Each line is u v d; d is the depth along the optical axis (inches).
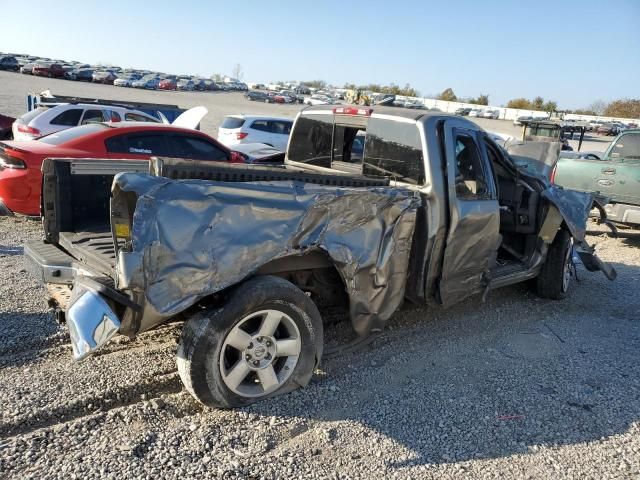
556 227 233.6
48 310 192.4
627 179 365.7
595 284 282.8
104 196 183.2
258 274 143.8
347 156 199.6
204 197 124.6
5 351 161.8
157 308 119.6
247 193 130.9
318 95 2903.5
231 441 126.6
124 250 118.8
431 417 142.3
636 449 133.7
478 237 187.6
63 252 164.6
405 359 175.6
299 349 146.8
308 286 165.3
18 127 479.8
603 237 406.6
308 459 122.6
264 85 3951.8
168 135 339.9
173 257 120.3
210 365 130.9
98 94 1664.6
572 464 126.6
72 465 114.4
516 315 225.9
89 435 124.6
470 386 160.2
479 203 185.6
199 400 133.8
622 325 223.0
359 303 155.9
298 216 137.6
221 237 126.0
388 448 128.3
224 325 131.2
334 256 146.1
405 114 178.9
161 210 119.3
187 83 2847.0
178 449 122.3
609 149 402.3
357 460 123.4
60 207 172.6
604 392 161.2
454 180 175.3
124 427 128.6
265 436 129.2
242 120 668.1
